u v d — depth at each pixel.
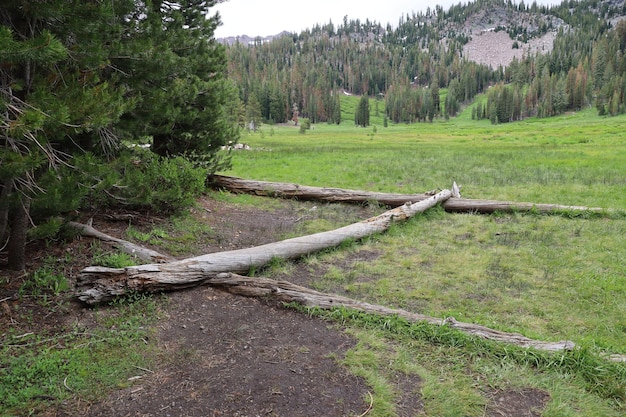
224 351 4.52
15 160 4.30
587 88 129.25
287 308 5.52
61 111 4.47
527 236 9.41
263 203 12.64
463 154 27.69
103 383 3.90
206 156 12.61
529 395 3.92
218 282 6.03
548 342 4.70
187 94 9.95
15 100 4.75
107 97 5.21
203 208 11.03
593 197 13.18
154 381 3.97
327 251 8.36
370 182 16.72
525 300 6.29
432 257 8.13
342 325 5.12
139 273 5.54
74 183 5.22
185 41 9.70
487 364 4.36
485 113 148.50
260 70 184.38
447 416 3.60
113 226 8.16
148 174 8.74
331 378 4.07
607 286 6.69
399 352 4.55
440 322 5.05
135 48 6.27
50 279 5.56
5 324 4.65
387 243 9.03
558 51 179.25
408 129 121.75
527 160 23.17
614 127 63.78
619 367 4.20
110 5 5.39
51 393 3.71
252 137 69.19
